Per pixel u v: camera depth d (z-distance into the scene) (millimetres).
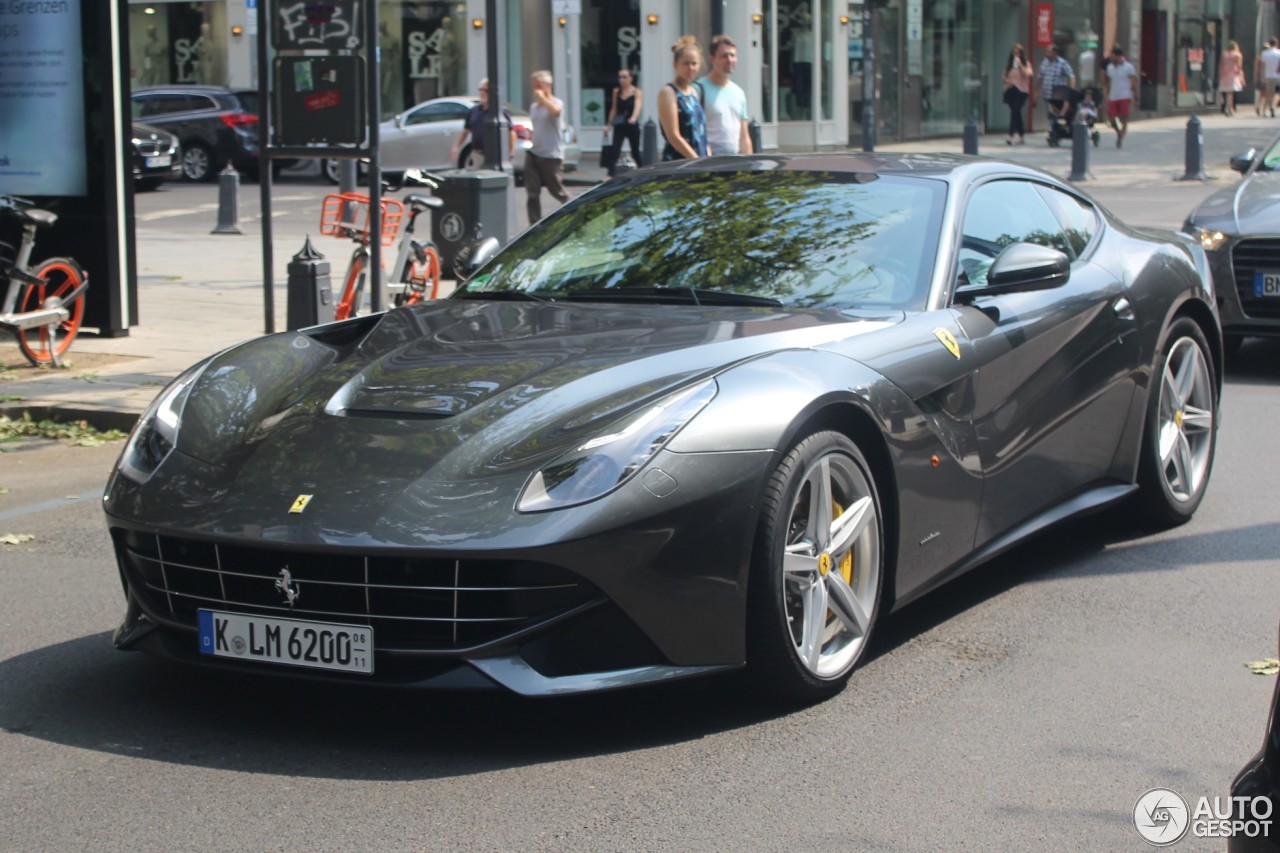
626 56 30547
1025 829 3396
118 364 9719
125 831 3434
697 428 3820
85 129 10547
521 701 4199
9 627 4969
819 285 4797
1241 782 2346
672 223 5203
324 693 4305
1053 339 5180
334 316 9516
